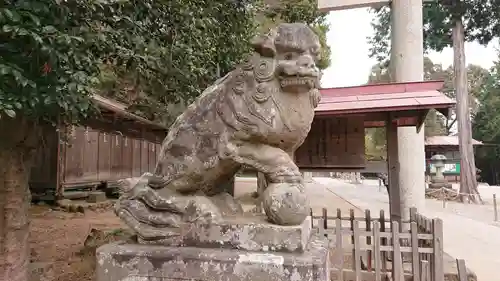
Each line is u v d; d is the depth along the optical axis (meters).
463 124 16.02
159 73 4.11
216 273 2.00
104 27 3.35
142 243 2.24
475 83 29.52
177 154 2.34
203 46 4.68
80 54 2.82
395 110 4.58
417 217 4.46
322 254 2.07
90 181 10.16
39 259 4.64
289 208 2.07
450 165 23.36
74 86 2.75
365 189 19.45
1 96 2.42
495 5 14.69
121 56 3.61
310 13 8.98
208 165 2.25
